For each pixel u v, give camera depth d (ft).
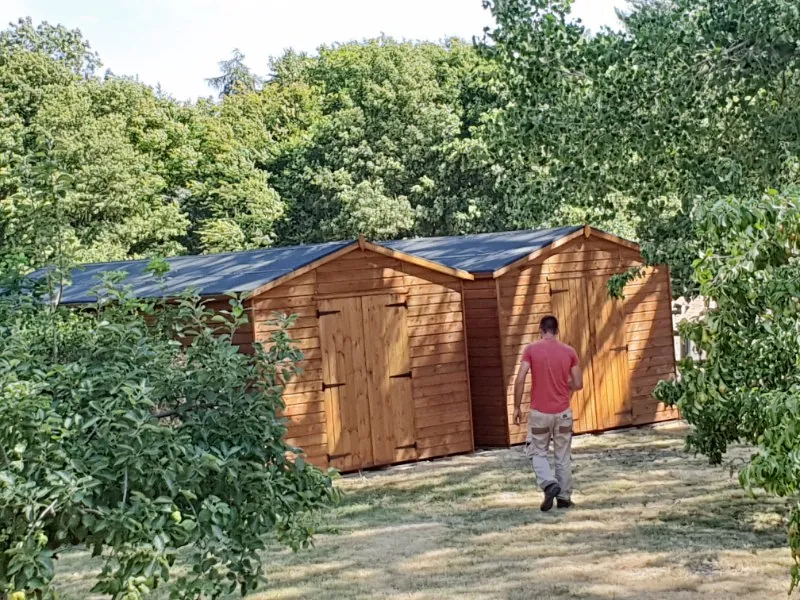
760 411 21.70
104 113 149.28
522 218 53.88
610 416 57.26
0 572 16.33
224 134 162.81
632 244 57.93
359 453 48.83
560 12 45.68
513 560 30.89
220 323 46.06
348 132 150.41
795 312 16.57
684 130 45.01
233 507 18.78
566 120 45.52
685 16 44.47
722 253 19.53
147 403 17.75
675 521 34.73
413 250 61.87
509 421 53.47
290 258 49.85
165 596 28.40
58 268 22.66
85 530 17.74
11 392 16.21
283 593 28.50
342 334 48.52
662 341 59.57
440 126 144.25
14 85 137.49
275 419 20.57
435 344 51.88
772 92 44.75
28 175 22.26
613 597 26.66
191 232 156.66
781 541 31.42
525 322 54.29
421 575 29.76
